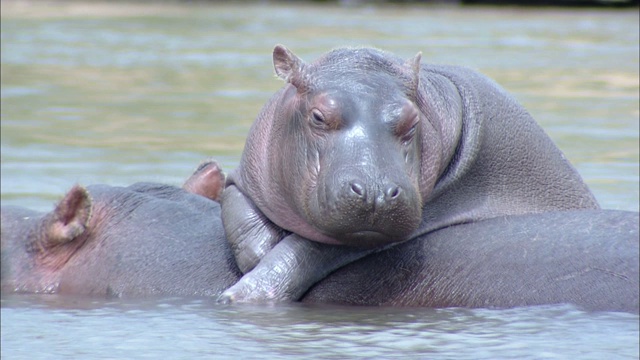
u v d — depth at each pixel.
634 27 87.94
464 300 19.84
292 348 16.81
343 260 20.73
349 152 18.38
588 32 83.31
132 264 22.30
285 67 19.97
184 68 62.81
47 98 51.16
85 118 45.28
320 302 20.50
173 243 22.52
